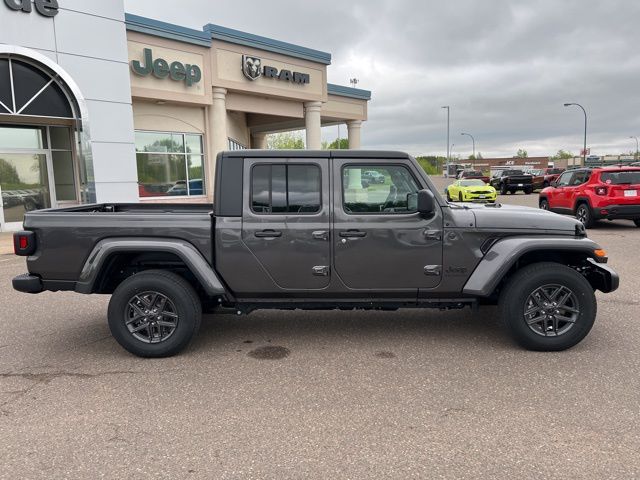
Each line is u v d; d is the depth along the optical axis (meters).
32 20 12.66
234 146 23.55
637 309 6.12
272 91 20.19
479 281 4.67
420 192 4.46
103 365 4.60
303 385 4.09
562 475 2.82
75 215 4.73
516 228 4.73
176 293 4.66
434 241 4.71
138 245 4.64
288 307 4.95
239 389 4.03
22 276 4.84
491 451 3.07
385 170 4.75
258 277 4.77
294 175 4.73
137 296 4.72
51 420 3.55
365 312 6.23
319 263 4.75
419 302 4.90
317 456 3.05
